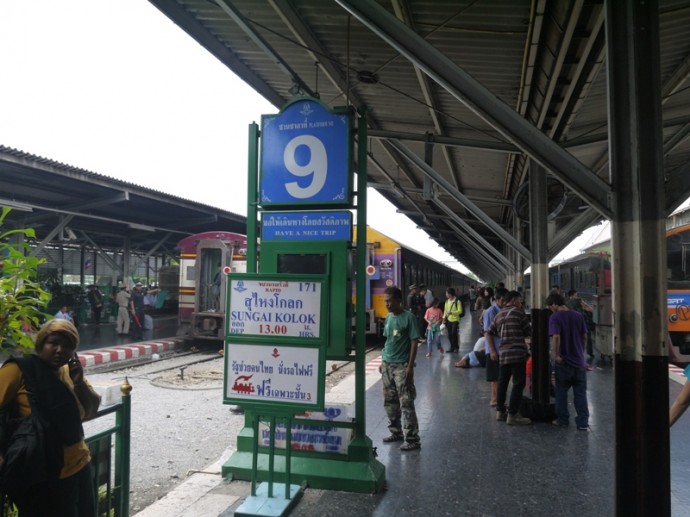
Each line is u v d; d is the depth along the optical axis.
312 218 5.15
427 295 17.34
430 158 8.38
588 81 6.28
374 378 10.68
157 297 25.22
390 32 3.59
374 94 7.97
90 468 3.04
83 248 25.66
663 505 3.16
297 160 5.18
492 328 7.39
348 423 4.87
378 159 12.18
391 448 5.98
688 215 18.33
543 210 7.99
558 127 8.05
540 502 4.49
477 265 47.44
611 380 10.22
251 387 4.46
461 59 6.50
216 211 19.67
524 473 5.16
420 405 8.15
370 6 3.58
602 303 12.63
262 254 5.21
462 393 9.02
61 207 15.56
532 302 7.91
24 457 2.55
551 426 6.87
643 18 3.26
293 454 4.97
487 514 4.27
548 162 3.44
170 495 4.65
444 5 5.27
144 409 8.31
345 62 6.86
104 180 13.74
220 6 5.31
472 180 13.88
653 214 3.22
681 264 12.59
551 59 6.07
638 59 3.24
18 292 3.22
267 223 5.26
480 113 3.53
